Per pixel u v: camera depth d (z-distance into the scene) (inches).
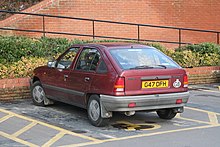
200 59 628.7
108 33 722.2
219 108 423.2
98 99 333.7
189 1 797.9
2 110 404.2
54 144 291.0
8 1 749.3
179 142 295.0
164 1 773.9
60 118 371.6
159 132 324.2
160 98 329.4
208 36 823.1
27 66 494.9
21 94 467.8
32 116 378.6
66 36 687.1
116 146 285.7
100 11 714.2
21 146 287.0
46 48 542.0
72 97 367.2
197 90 549.3
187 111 407.2
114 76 319.9
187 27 799.1
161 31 772.6
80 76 354.0
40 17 669.9
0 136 312.8
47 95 408.5
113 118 373.7
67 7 687.1
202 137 308.8
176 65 350.0
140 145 287.7
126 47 353.4
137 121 362.9
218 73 618.2
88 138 306.0
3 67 481.1
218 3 826.2
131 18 741.9
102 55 342.0
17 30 612.1
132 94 319.9
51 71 396.5
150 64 340.5
